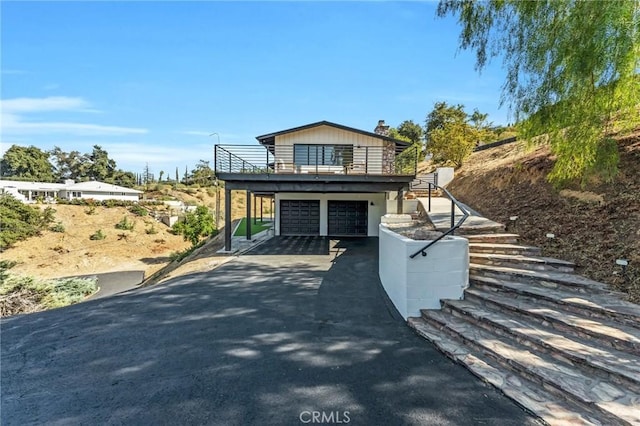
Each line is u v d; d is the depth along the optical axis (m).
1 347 4.26
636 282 4.22
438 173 15.83
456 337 4.16
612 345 3.31
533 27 5.44
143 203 35.97
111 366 3.72
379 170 16.02
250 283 7.51
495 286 4.92
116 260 23.16
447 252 5.02
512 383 3.16
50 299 9.34
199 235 23.02
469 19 6.62
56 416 2.83
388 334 4.55
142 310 5.72
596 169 5.54
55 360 3.88
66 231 26.08
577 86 4.93
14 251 21.72
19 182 42.81
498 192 9.54
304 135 16.02
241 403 2.99
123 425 2.70
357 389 3.19
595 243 5.25
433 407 2.89
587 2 4.48
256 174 11.77
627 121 5.25
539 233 6.41
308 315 5.37
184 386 3.29
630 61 4.38
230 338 4.48
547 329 3.83
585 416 2.65
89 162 65.25
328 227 16.95
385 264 6.88
